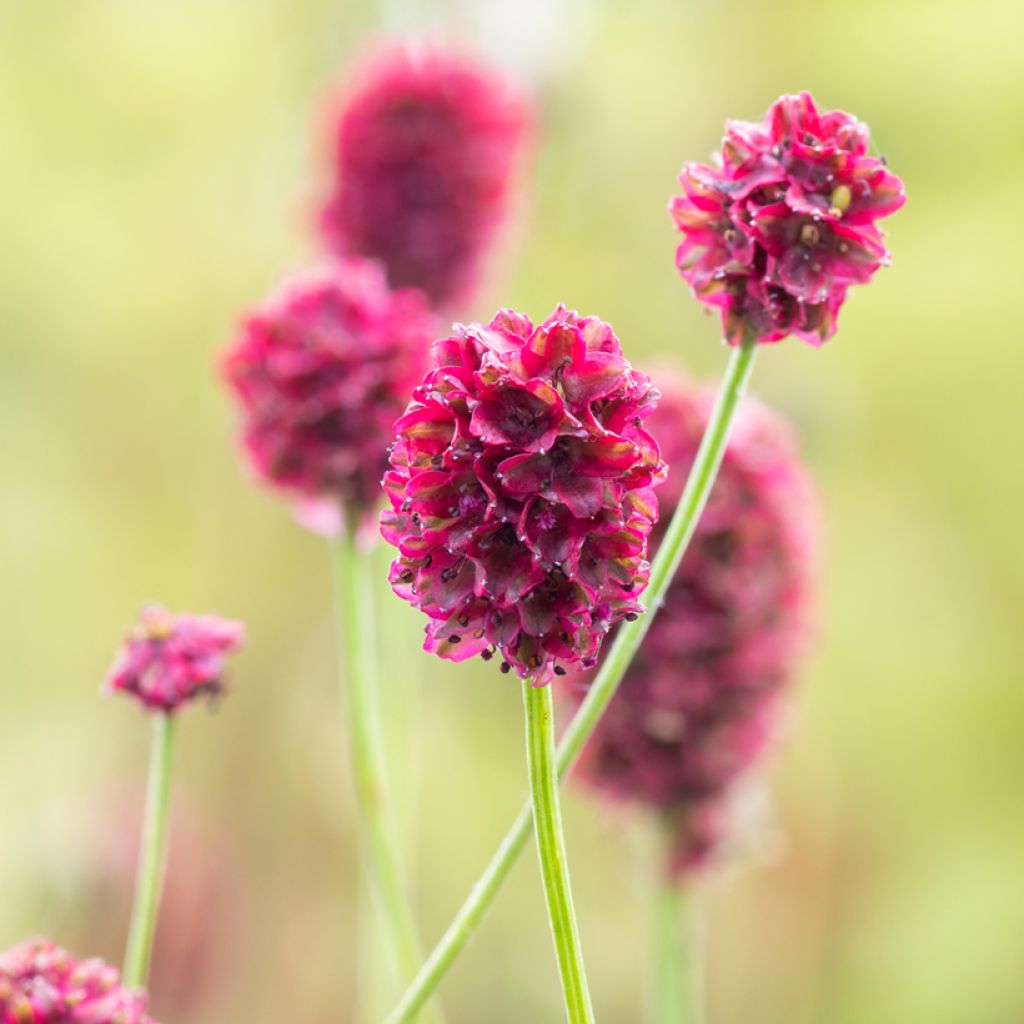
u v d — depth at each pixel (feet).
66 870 1.46
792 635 0.96
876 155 0.78
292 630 1.88
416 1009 0.78
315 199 1.10
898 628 1.88
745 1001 1.65
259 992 1.66
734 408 0.78
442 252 1.08
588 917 1.55
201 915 1.51
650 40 1.87
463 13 1.71
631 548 0.73
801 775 1.75
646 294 1.87
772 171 0.78
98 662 1.90
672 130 1.86
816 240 0.78
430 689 1.69
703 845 0.98
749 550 0.94
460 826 1.66
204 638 0.84
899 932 1.69
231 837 1.70
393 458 0.73
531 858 1.58
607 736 0.96
